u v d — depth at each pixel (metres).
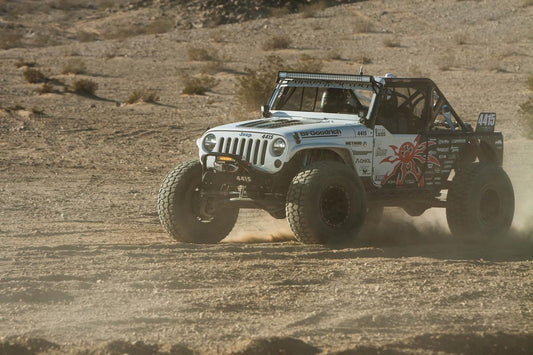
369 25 163.38
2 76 114.56
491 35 148.38
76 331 15.28
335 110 27.08
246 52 143.62
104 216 33.12
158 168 51.81
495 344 15.02
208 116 81.38
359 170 25.73
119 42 161.62
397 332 15.79
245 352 13.67
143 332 15.32
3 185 42.47
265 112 28.00
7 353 13.43
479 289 19.59
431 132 27.66
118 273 20.66
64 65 124.06
